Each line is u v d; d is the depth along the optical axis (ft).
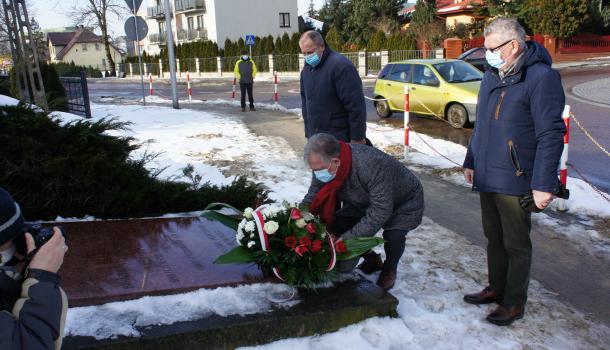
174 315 9.58
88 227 14.29
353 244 10.77
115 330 9.04
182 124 40.32
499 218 11.17
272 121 42.04
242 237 10.85
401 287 12.51
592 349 10.30
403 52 98.27
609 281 13.39
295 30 170.81
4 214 6.09
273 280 11.03
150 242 13.09
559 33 107.65
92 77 184.24
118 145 16.49
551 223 17.37
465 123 36.47
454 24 119.96
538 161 9.66
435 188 22.06
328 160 10.50
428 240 15.96
